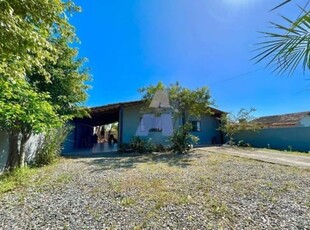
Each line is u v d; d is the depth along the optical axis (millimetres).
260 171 6387
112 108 13227
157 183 5113
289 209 3453
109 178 5672
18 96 5238
